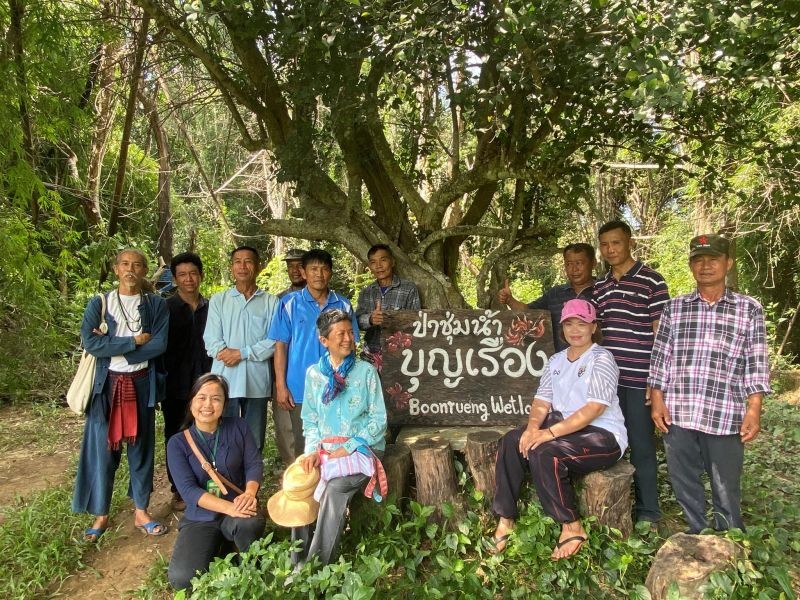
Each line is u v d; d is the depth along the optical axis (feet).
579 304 11.18
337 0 10.96
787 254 36.47
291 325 12.78
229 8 11.04
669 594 8.81
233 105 18.12
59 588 10.71
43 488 15.30
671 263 37.17
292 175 16.62
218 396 10.78
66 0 21.11
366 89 14.06
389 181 18.53
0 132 20.10
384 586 9.80
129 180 38.91
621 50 8.68
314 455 10.31
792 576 10.28
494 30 11.35
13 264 22.86
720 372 10.47
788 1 10.28
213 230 45.21
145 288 12.96
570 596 9.68
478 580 9.55
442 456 11.47
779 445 18.58
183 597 8.91
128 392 12.17
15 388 24.21
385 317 14.16
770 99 20.98
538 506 10.98
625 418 11.83
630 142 19.51
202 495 10.43
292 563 9.82
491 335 13.84
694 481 10.89
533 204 18.78
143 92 28.25
